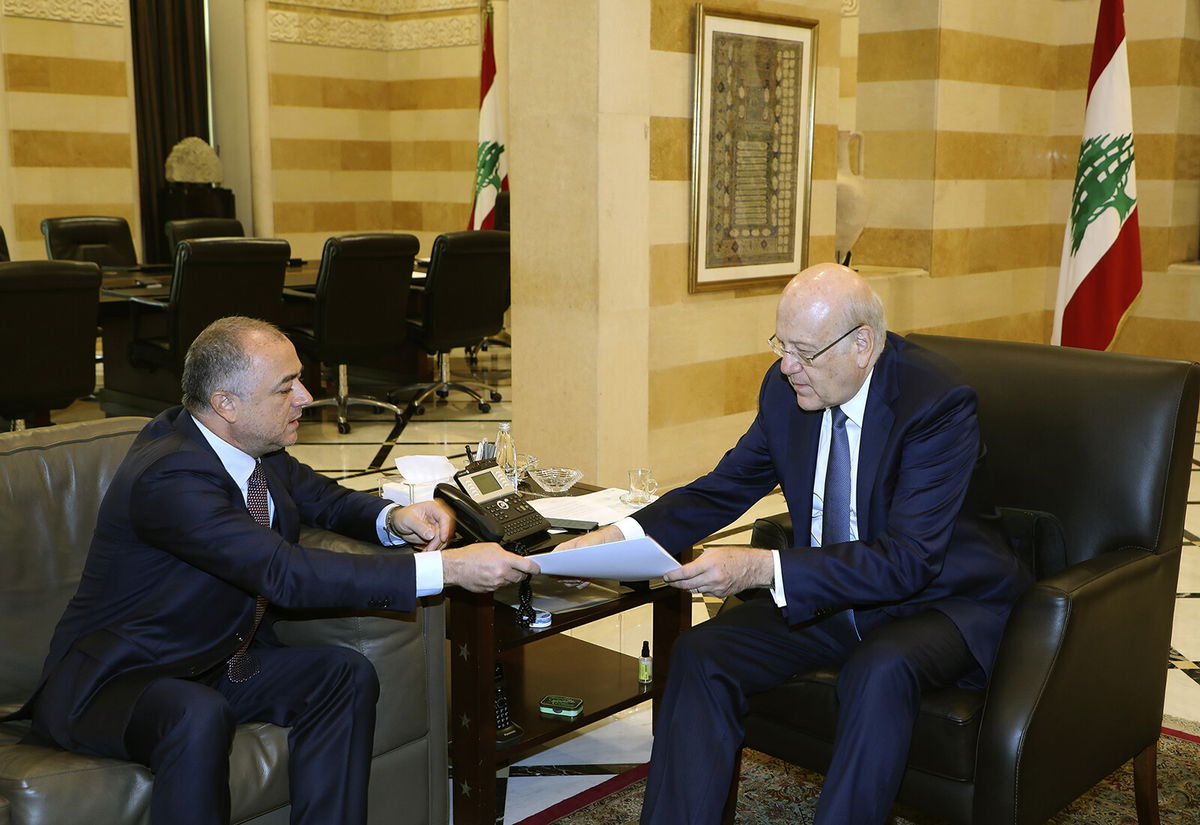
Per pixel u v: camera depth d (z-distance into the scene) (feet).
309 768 7.22
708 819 7.43
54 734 6.86
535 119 16.30
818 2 18.75
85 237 27.22
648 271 16.76
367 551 8.02
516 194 16.74
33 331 17.80
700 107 16.80
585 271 16.12
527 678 9.87
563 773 9.66
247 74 36.70
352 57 38.68
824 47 18.98
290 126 37.58
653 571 7.36
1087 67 26.11
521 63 16.29
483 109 28.45
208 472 7.17
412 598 7.30
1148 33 25.82
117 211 33.47
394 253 21.86
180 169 34.96
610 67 15.61
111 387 23.66
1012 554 8.05
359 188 39.75
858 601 7.36
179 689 6.75
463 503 8.51
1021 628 7.07
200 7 36.94
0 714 7.33
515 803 9.11
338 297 21.47
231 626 7.46
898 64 23.48
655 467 17.57
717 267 17.66
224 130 38.14
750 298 18.66
